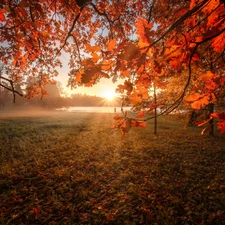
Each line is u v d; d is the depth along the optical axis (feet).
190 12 2.68
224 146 33.19
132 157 27.78
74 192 17.26
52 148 33.53
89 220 13.41
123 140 40.57
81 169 23.02
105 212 14.17
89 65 3.18
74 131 54.60
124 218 13.46
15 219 13.60
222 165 23.34
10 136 45.73
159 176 20.42
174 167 22.91
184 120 21.42
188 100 3.51
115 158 27.32
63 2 11.50
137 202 15.34
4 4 4.67
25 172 22.18
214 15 2.69
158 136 44.80
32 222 13.29
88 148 33.50
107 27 17.80
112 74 3.30
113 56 3.04
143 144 36.14
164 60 3.12
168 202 15.14
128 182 19.12
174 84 17.24
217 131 49.42
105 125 68.74
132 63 3.05
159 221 13.01
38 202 15.58
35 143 37.96
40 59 16.65
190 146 33.63
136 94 4.02
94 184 18.80
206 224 12.45
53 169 23.06
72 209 14.55
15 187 18.35
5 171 22.25
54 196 16.51
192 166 23.12
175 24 2.78
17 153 30.50
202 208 14.14
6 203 15.56
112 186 18.29
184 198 15.61
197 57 3.16
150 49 2.92
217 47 2.91
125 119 4.33
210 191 16.53
